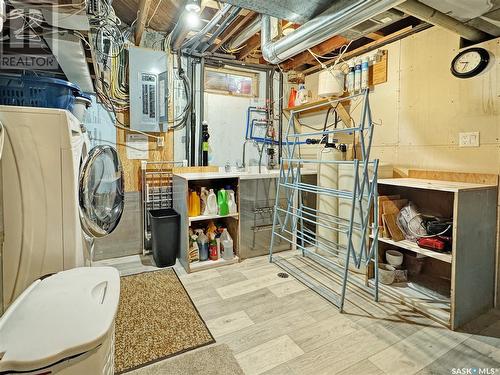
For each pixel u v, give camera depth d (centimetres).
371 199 222
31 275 132
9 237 128
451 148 221
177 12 248
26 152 129
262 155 364
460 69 211
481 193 184
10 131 126
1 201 125
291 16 193
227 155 342
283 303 206
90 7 162
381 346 161
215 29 258
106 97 273
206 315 190
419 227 208
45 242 134
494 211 195
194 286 230
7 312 94
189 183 302
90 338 84
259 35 292
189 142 317
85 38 170
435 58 229
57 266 137
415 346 161
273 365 146
